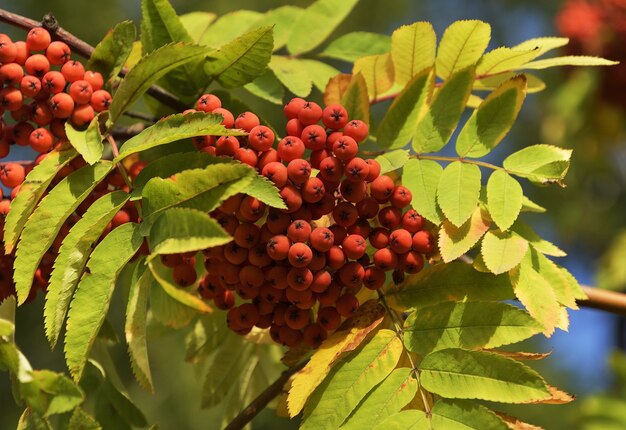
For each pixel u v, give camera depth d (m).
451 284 0.75
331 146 0.74
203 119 0.72
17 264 0.72
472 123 0.77
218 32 0.88
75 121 0.75
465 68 0.78
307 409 0.72
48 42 0.76
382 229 0.75
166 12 0.79
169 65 0.76
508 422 0.71
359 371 0.73
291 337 0.76
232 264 0.73
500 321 0.73
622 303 0.84
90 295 0.70
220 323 0.86
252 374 0.87
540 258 0.75
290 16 0.88
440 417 0.71
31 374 0.69
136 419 0.80
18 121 0.76
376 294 0.76
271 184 0.70
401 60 0.81
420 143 0.77
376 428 0.71
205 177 0.70
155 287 0.83
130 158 0.79
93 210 0.72
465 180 0.75
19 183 0.75
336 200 0.75
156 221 0.70
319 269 0.73
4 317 0.73
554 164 0.75
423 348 0.73
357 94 0.78
